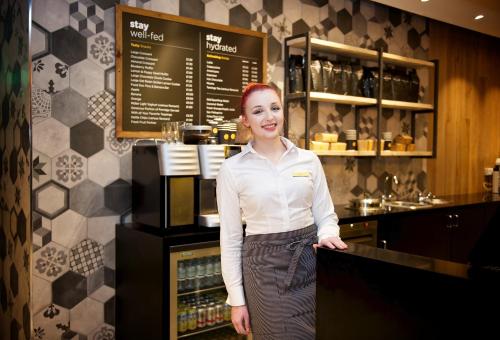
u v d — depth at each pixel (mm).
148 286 2557
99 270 2867
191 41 3176
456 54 5145
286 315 1751
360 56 4051
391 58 4074
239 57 3420
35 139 2619
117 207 2920
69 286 2760
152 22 2994
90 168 2814
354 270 1315
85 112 2785
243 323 1846
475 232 4246
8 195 1888
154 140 3035
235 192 1851
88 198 2811
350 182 4191
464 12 4301
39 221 2650
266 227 1820
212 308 2771
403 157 4641
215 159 2672
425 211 3748
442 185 5051
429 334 1128
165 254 2436
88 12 2773
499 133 5660
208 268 2746
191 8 3199
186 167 2596
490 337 1010
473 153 5395
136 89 2945
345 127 4156
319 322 1443
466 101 5285
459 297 1065
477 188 5465
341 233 3176
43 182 2656
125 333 2818
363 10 4246
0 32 1958
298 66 3664
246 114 1836
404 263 1191
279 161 1868
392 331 1215
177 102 3117
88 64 2785
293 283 1770
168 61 3068
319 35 3938
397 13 4527
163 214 2564
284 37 3719
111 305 2918
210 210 2748
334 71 3771
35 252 2645
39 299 2664
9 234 1890
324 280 1419
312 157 1955
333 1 4023
